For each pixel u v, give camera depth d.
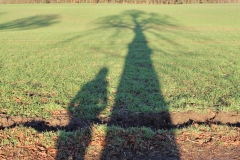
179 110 7.37
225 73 11.22
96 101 8.09
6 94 8.70
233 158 5.39
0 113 7.42
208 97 8.30
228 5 67.25
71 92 8.82
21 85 9.55
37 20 43.03
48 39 21.69
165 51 16.09
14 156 5.43
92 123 6.93
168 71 11.40
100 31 27.39
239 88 9.16
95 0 83.50
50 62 13.22
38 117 7.19
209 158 5.39
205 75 10.76
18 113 7.37
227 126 6.41
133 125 6.97
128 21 38.09
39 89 9.15
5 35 24.58
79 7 64.00
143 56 14.62
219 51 16.03
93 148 5.68
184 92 8.77
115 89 9.10
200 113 7.28
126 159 5.40
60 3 83.94
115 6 66.12
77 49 16.92
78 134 6.09
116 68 11.95
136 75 10.81
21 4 80.69
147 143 5.84
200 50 16.36
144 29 28.67
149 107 7.54
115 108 7.66
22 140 5.90
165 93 8.70
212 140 5.98
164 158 5.40
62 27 33.47
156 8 58.56
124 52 15.82
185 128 6.32
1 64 12.92
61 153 5.53
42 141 5.83
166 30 27.80
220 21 36.97
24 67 12.25
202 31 26.94
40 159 5.35
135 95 8.64
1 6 71.00
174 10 53.41
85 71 11.44
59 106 7.64
